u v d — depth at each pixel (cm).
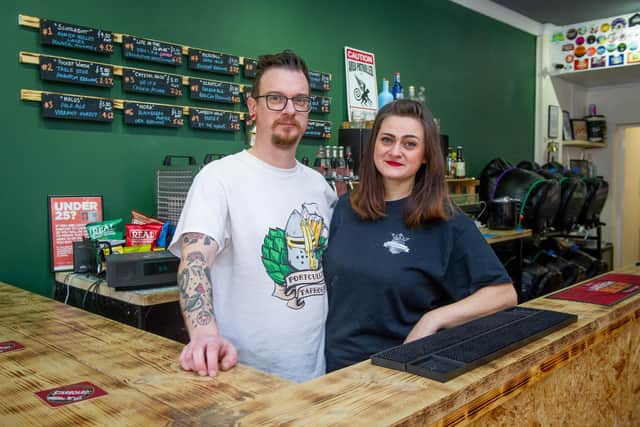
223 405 90
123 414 88
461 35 538
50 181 263
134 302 210
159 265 222
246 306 151
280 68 154
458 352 108
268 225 154
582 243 651
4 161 249
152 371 110
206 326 120
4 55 248
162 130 306
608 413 164
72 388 100
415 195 160
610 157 739
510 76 613
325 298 166
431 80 504
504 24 599
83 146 275
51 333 142
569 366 136
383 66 454
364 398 89
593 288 180
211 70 325
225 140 337
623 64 605
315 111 392
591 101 755
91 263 249
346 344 162
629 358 178
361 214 166
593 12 612
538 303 161
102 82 278
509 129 614
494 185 514
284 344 152
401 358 105
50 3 261
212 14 329
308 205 166
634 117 716
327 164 371
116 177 287
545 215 471
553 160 663
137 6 293
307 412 85
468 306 149
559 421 133
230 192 151
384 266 157
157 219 281
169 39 308
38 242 260
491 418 105
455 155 500
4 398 96
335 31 411
